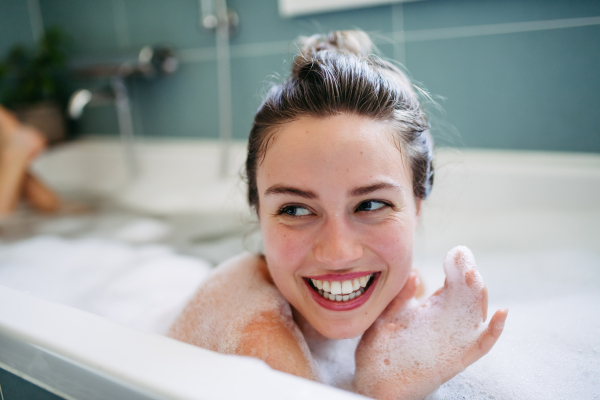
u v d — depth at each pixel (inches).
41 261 51.0
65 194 76.0
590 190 46.1
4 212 62.6
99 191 76.8
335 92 21.4
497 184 49.9
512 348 28.0
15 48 85.3
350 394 15.4
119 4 76.2
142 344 18.3
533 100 53.1
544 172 47.9
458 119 56.9
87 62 70.6
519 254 44.1
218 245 54.1
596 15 48.6
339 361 26.5
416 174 24.2
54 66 82.2
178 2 70.7
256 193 25.3
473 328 23.3
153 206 69.1
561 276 39.4
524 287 38.3
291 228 22.0
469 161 52.5
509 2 51.6
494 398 23.7
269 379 16.2
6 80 86.6
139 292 43.2
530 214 49.0
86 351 18.0
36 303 22.1
